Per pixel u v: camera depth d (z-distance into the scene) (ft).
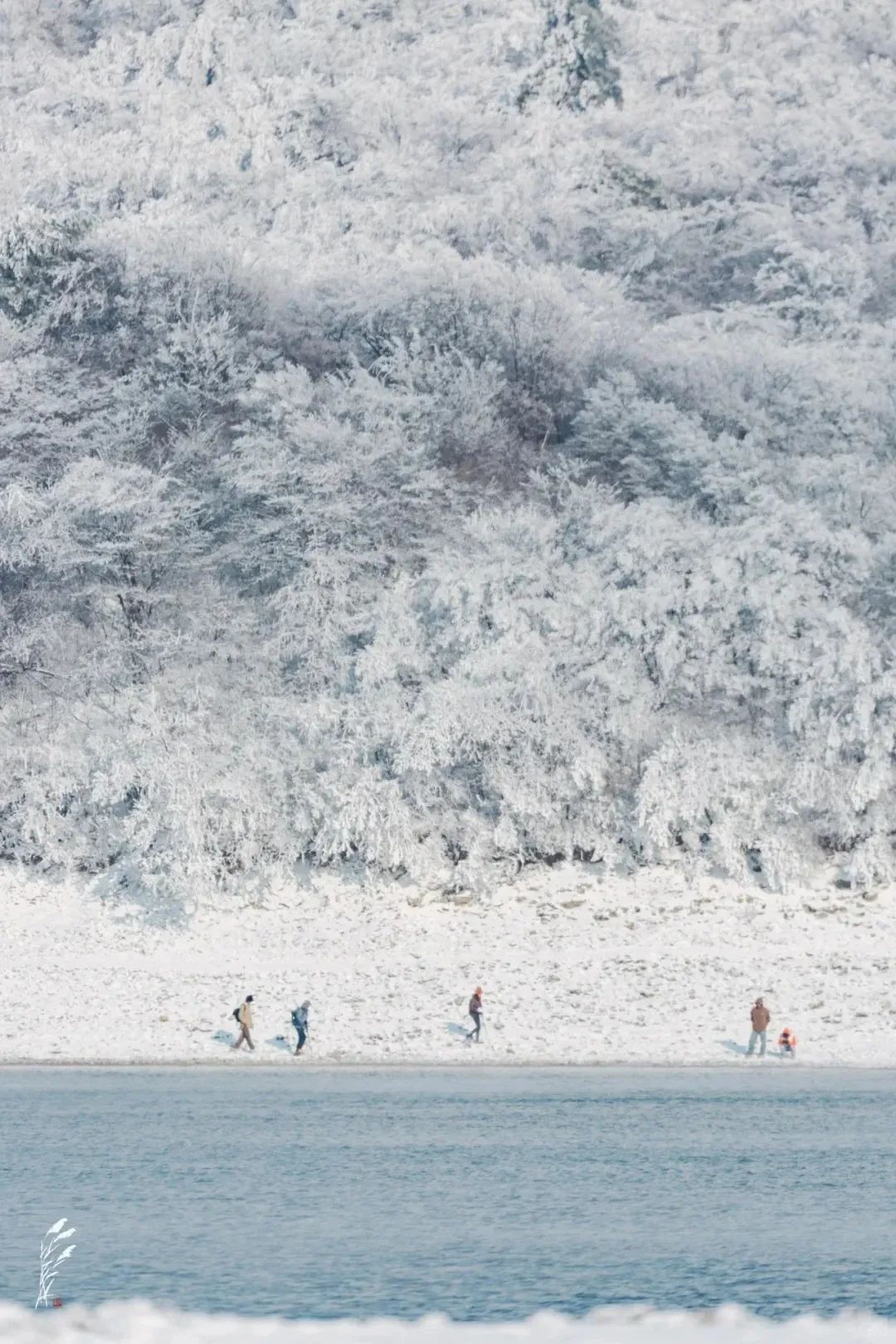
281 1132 101.35
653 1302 56.49
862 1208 76.64
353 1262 63.87
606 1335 37.76
